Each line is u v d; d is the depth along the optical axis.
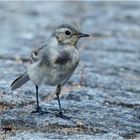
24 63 17.81
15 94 13.56
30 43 21.05
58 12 27.38
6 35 22.38
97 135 10.64
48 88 14.27
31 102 13.04
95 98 13.67
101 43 21.11
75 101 13.26
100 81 15.52
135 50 20.08
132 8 28.64
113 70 17.16
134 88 15.03
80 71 16.30
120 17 26.20
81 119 11.62
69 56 11.34
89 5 29.45
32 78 11.58
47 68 11.30
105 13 27.20
